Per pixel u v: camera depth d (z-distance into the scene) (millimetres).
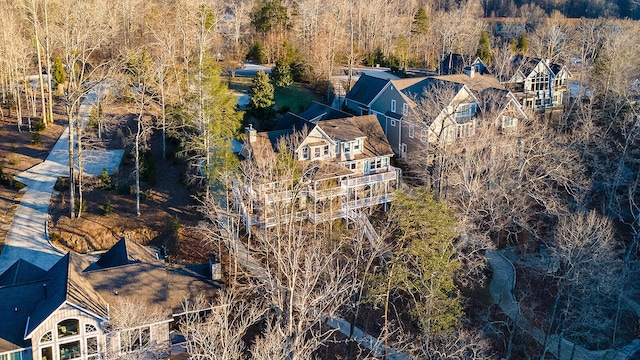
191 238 46406
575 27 108188
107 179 50625
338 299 36062
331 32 81000
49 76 62344
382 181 53375
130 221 47469
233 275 40719
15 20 69750
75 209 47750
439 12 124562
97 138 57469
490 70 78938
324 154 52281
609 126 60719
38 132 60500
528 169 53875
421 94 61125
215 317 29844
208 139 45781
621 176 55344
